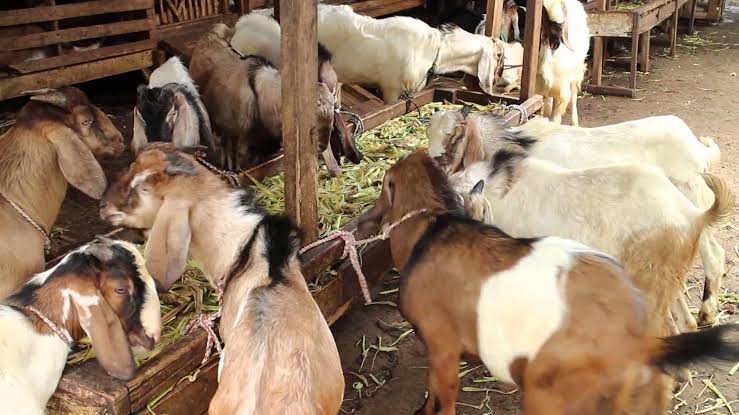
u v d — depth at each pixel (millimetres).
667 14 6727
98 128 2434
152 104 2758
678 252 2223
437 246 1967
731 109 5773
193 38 4730
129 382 1842
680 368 1646
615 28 6023
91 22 4672
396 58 4281
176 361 1945
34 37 4059
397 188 2133
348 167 3354
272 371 1627
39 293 1830
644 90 6309
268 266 1790
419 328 2018
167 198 1894
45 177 2324
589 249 1813
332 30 4336
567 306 1724
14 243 2211
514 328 1777
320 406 1655
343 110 3812
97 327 1802
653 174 2289
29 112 2299
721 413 2391
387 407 2406
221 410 1658
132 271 1822
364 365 2592
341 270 2436
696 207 2471
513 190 2418
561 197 2344
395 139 3719
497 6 4715
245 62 3207
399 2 6398
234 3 5262
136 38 4688
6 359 1729
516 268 1813
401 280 2047
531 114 4070
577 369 1699
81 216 3229
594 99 6078
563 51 4637
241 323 1705
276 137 3229
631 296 1726
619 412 1707
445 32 4465
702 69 6984
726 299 2990
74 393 1841
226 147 3309
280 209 2902
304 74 2113
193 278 2395
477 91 4598
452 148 2703
